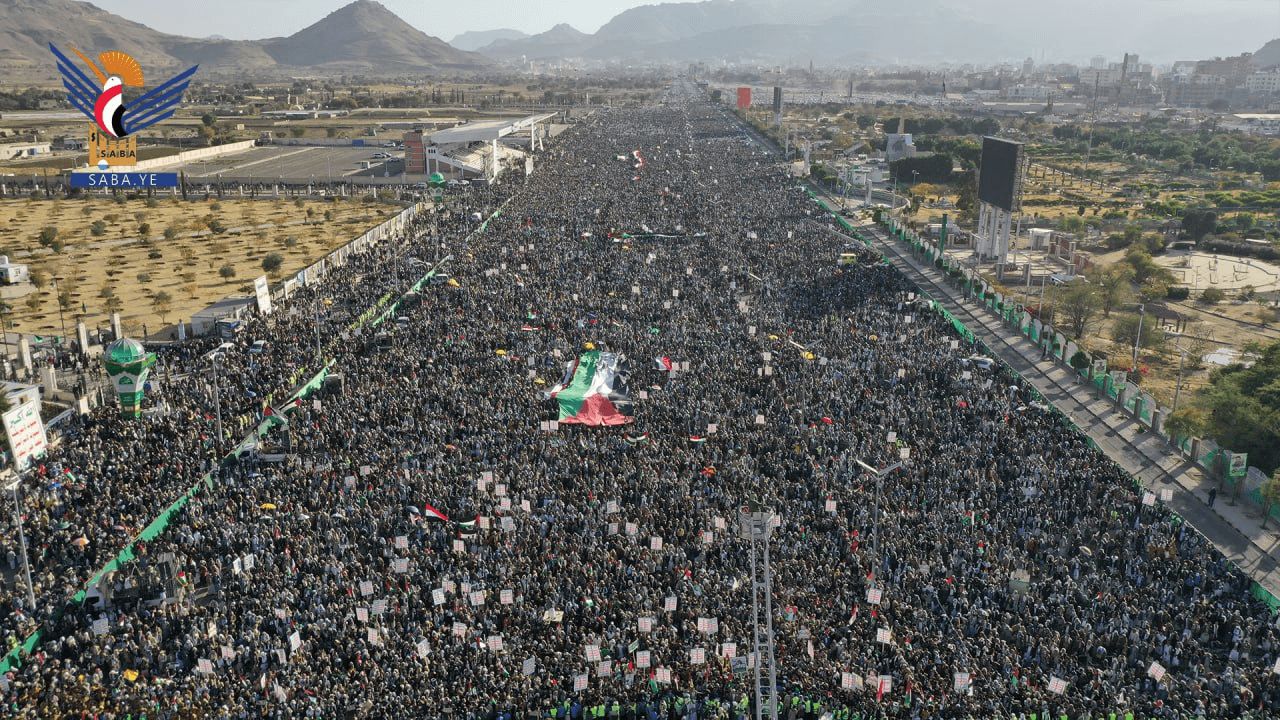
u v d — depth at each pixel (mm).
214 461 70125
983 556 58500
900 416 78375
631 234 150250
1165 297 133875
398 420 76875
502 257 132000
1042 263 154500
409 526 61375
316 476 67562
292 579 55594
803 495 66062
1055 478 67812
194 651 49469
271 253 145500
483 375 86938
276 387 83375
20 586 54938
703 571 55906
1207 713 45406
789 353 93250
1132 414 88688
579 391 81500
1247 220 179125
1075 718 44750
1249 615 53344
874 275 125812
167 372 89062
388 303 111188
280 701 45094
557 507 63250
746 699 45406
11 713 44281
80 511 61938
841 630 50969
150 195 196375
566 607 53562
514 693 46156
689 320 103750
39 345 98188
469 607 53375
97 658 48906
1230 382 82125
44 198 191375
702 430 76250
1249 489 71938
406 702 45062
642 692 46188
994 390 85750
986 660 48812
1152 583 56219
